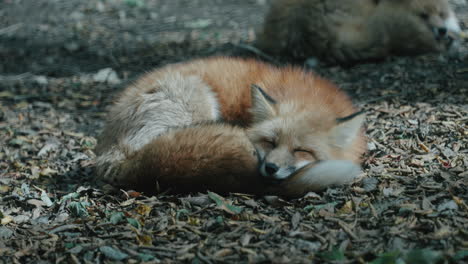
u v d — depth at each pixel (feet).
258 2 68.74
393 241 15.71
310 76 24.44
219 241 16.66
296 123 19.98
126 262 15.90
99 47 51.75
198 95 23.68
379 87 33.04
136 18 63.16
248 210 18.70
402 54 40.78
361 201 18.53
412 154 22.35
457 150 22.16
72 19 62.95
